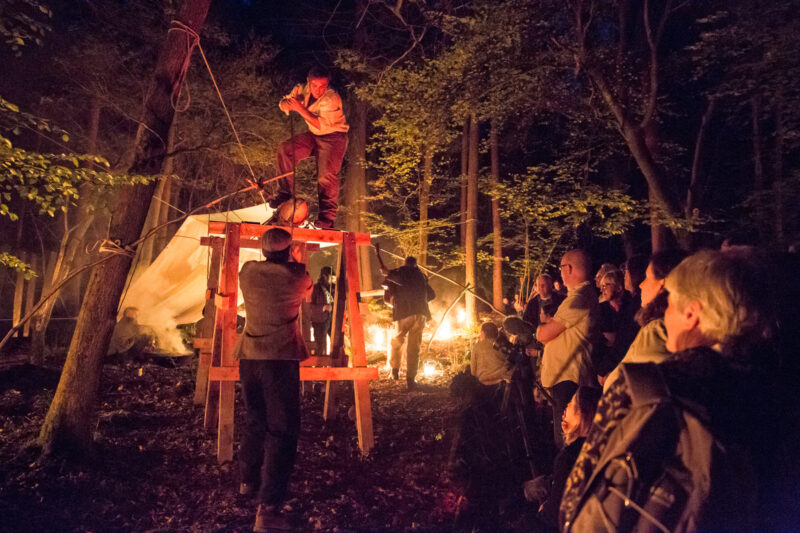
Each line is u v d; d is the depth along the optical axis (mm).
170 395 7906
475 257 16047
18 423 6156
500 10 11242
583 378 4105
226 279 5691
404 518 4191
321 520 4145
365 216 17203
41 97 13125
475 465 4867
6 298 14180
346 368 5703
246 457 4453
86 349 5160
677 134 18875
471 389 6812
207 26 14555
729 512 1283
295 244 6844
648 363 1427
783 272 1983
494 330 6355
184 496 4559
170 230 16594
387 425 6598
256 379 4277
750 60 12297
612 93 10781
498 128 15359
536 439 5152
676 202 10750
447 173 18984
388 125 13648
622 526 1367
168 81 5672
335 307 6516
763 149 17234
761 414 1354
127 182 5426
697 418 1320
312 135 6660
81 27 13242
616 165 17141
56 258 12062
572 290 4219
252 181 6379
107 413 6652
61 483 4492
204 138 14703
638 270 4094
